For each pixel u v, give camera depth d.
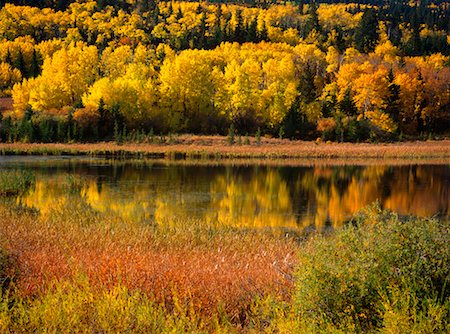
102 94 72.62
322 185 34.81
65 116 69.69
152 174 39.50
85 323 7.82
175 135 71.00
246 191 31.69
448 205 27.16
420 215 24.19
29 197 27.22
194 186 33.50
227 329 7.77
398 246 7.06
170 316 7.72
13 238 13.63
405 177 39.56
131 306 7.96
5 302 7.98
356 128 74.50
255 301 8.57
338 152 58.06
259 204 27.19
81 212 21.95
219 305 8.51
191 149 58.59
